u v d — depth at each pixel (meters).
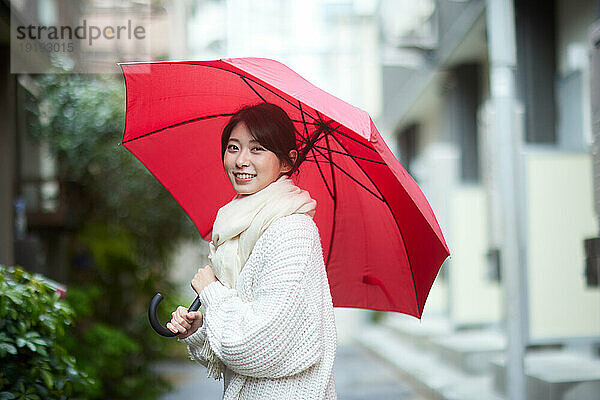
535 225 5.99
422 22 9.44
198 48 7.69
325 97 1.67
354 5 11.62
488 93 8.90
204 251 7.79
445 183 8.37
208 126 2.07
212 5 7.92
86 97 6.07
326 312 1.73
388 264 2.12
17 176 5.57
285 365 1.59
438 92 10.36
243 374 1.62
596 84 3.61
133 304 7.12
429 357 8.41
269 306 1.59
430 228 1.84
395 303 2.16
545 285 5.96
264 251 1.67
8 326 2.54
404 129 13.78
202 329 1.82
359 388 7.31
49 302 2.73
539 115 6.57
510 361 4.70
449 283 8.36
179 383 7.44
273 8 9.80
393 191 1.92
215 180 2.16
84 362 4.92
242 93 1.96
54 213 5.68
